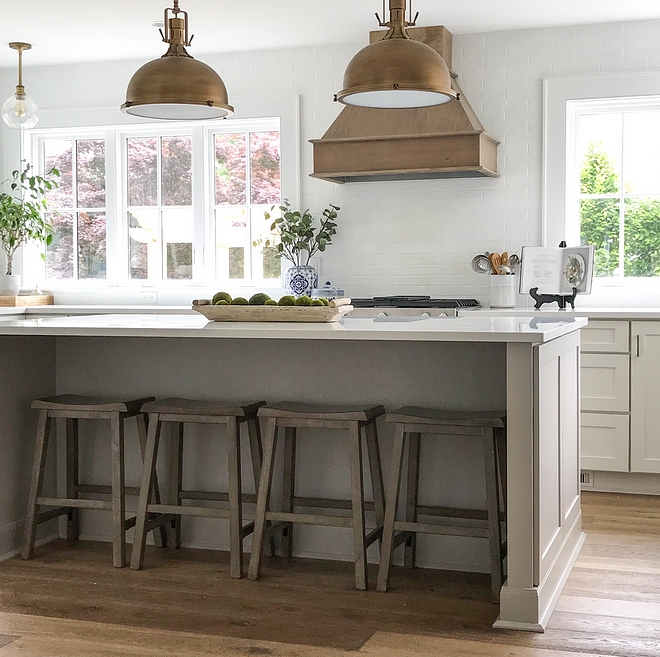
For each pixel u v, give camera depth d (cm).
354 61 320
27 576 350
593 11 527
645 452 493
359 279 604
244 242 643
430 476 359
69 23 544
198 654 273
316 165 540
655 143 562
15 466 387
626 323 492
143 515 357
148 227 662
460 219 584
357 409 347
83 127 653
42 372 402
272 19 538
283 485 368
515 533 297
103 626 296
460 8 520
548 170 565
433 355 355
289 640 284
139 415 377
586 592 331
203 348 384
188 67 345
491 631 292
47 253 685
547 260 541
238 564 346
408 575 351
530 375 295
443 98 334
